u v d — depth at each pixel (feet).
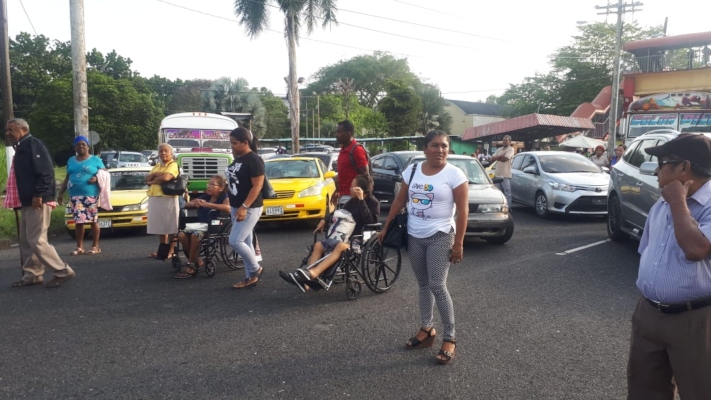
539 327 16.83
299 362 14.24
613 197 30.91
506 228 29.48
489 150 105.19
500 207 29.32
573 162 43.24
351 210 20.15
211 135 58.49
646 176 26.55
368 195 20.35
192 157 43.50
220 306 19.11
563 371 13.65
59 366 14.03
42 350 15.12
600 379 13.19
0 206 41.96
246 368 13.88
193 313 18.34
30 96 171.63
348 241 19.77
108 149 152.56
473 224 28.63
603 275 23.27
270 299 19.95
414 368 13.85
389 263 22.75
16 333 16.46
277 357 14.57
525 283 22.04
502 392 12.53
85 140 28.35
